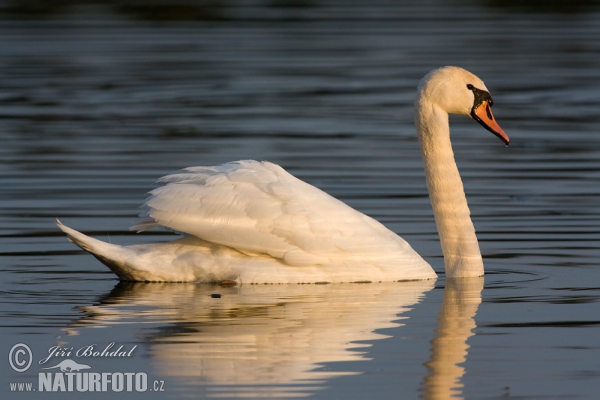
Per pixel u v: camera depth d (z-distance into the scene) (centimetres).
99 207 1691
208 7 4350
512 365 973
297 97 2795
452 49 3462
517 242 1495
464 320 1124
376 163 2034
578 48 3481
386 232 1346
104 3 4369
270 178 1303
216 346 1025
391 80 3009
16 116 2541
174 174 1307
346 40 3666
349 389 912
